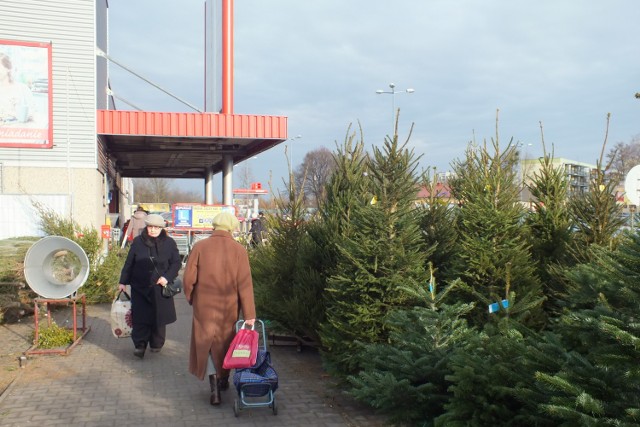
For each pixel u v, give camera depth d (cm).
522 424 392
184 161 2698
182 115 1755
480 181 684
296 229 835
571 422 315
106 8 2153
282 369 715
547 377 320
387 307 588
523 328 450
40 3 1480
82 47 1516
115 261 1236
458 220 735
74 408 556
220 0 1895
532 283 629
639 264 315
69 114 1511
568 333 384
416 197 638
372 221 603
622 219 707
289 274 805
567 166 795
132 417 534
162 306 759
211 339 578
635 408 298
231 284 589
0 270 956
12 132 1465
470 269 627
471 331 507
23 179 1476
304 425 520
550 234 721
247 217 2520
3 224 1421
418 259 602
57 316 1052
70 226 1227
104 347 815
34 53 1476
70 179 1509
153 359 752
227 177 2261
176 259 777
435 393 470
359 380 507
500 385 394
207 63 2111
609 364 303
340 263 634
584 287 428
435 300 513
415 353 498
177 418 534
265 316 810
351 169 764
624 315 333
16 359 743
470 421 398
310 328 734
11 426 505
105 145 1912
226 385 609
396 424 477
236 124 1805
